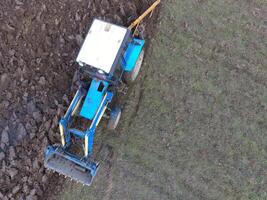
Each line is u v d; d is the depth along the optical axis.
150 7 10.43
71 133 9.44
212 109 10.10
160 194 9.87
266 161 9.73
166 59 10.50
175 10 10.71
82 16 10.55
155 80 10.44
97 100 9.27
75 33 10.48
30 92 10.30
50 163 9.13
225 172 9.79
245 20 10.47
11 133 10.08
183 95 10.27
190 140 10.02
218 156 9.88
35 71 10.38
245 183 9.69
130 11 10.57
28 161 9.91
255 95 10.05
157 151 10.09
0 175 9.84
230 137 9.93
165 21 10.70
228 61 10.29
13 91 10.28
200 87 10.24
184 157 9.97
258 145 9.82
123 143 10.25
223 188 9.73
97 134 10.36
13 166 9.88
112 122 9.91
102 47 8.91
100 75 9.16
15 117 10.15
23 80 10.32
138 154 10.14
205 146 9.95
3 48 10.40
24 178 9.85
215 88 10.20
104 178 10.12
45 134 10.04
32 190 9.82
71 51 10.45
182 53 10.48
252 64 10.22
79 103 9.43
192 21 10.61
